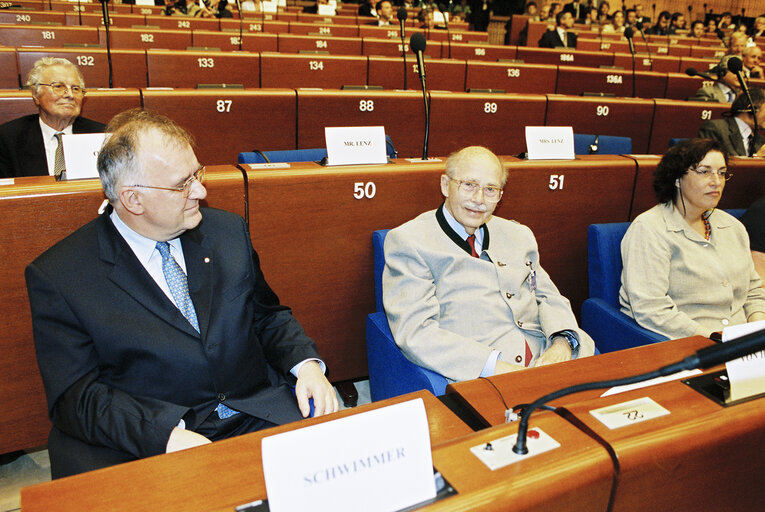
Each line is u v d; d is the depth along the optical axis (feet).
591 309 6.81
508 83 17.38
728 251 6.77
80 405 3.76
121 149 3.76
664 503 2.34
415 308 5.35
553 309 5.95
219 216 4.67
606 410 2.48
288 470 1.86
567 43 26.86
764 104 10.71
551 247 7.67
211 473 2.34
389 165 6.56
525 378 3.44
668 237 6.50
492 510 1.95
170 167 3.82
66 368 3.82
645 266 6.42
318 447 1.91
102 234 4.04
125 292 3.97
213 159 10.49
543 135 7.61
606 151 10.66
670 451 2.24
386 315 5.68
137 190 3.80
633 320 6.42
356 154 6.61
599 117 13.04
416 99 11.44
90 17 19.65
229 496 2.20
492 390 3.30
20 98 8.73
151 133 3.81
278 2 30.83
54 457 3.82
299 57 15.25
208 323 4.21
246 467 2.38
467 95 11.89
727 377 2.82
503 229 6.06
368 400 7.29
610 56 22.29
